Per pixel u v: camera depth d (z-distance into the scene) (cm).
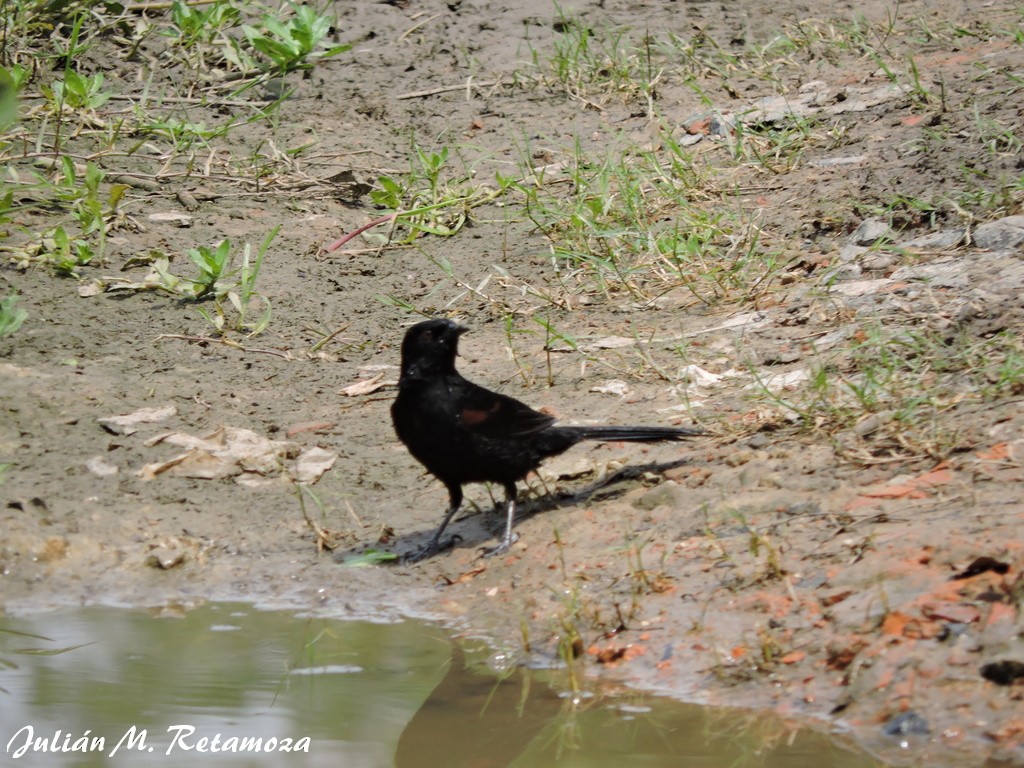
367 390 1259
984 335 1143
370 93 2039
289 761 718
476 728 748
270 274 1523
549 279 1502
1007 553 758
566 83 2033
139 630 906
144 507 1059
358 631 888
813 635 761
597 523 962
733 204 1609
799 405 1090
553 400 1196
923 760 654
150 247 1568
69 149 1789
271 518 1055
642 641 805
